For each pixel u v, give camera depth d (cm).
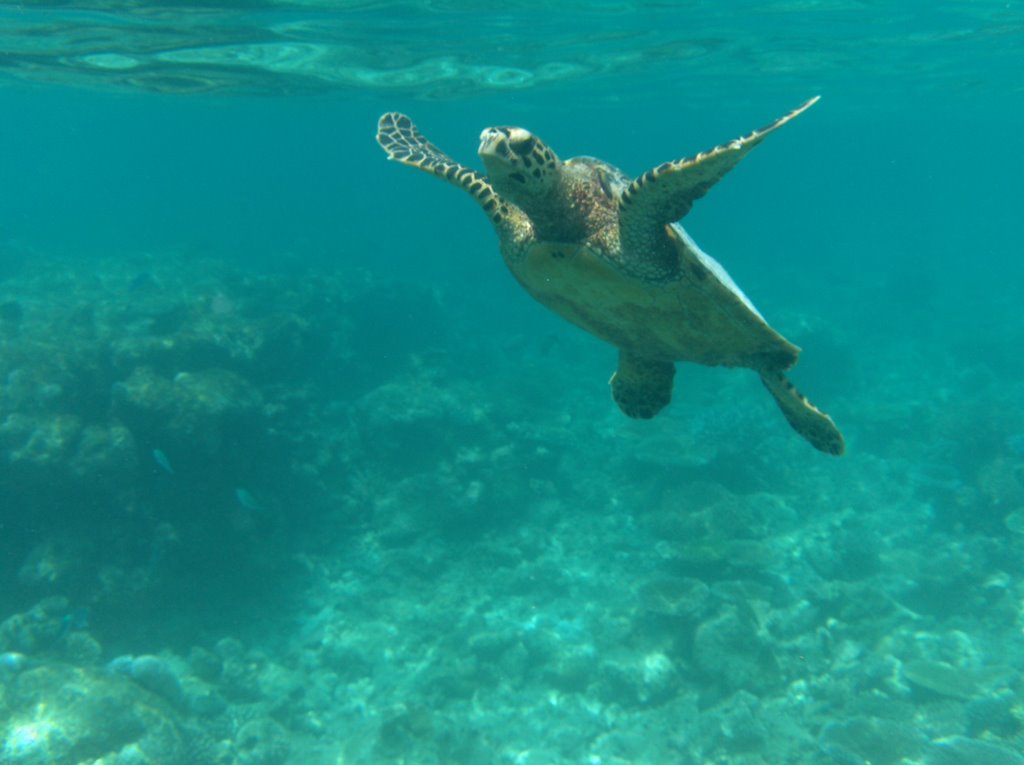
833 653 986
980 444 1500
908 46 2289
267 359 1483
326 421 1555
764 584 1098
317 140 9206
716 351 467
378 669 1059
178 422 1137
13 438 1012
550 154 376
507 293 3559
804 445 1698
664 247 394
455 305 3091
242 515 1187
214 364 1355
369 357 2000
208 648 1063
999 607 1056
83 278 2527
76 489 1035
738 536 1222
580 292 448
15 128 7638
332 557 1303
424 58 2186
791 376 2069
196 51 1934
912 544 1278
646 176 324
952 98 3834
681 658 970
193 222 5791
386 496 1412
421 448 1489
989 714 820
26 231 4566
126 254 3388
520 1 1579
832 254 5472
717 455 1488
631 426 1614
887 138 8362
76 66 2184
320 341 1723
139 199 8806
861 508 1426
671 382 566
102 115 4991
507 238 473
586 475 1537
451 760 864
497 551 1279
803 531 1326
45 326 1330
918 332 2844
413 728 896
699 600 997
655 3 1661
